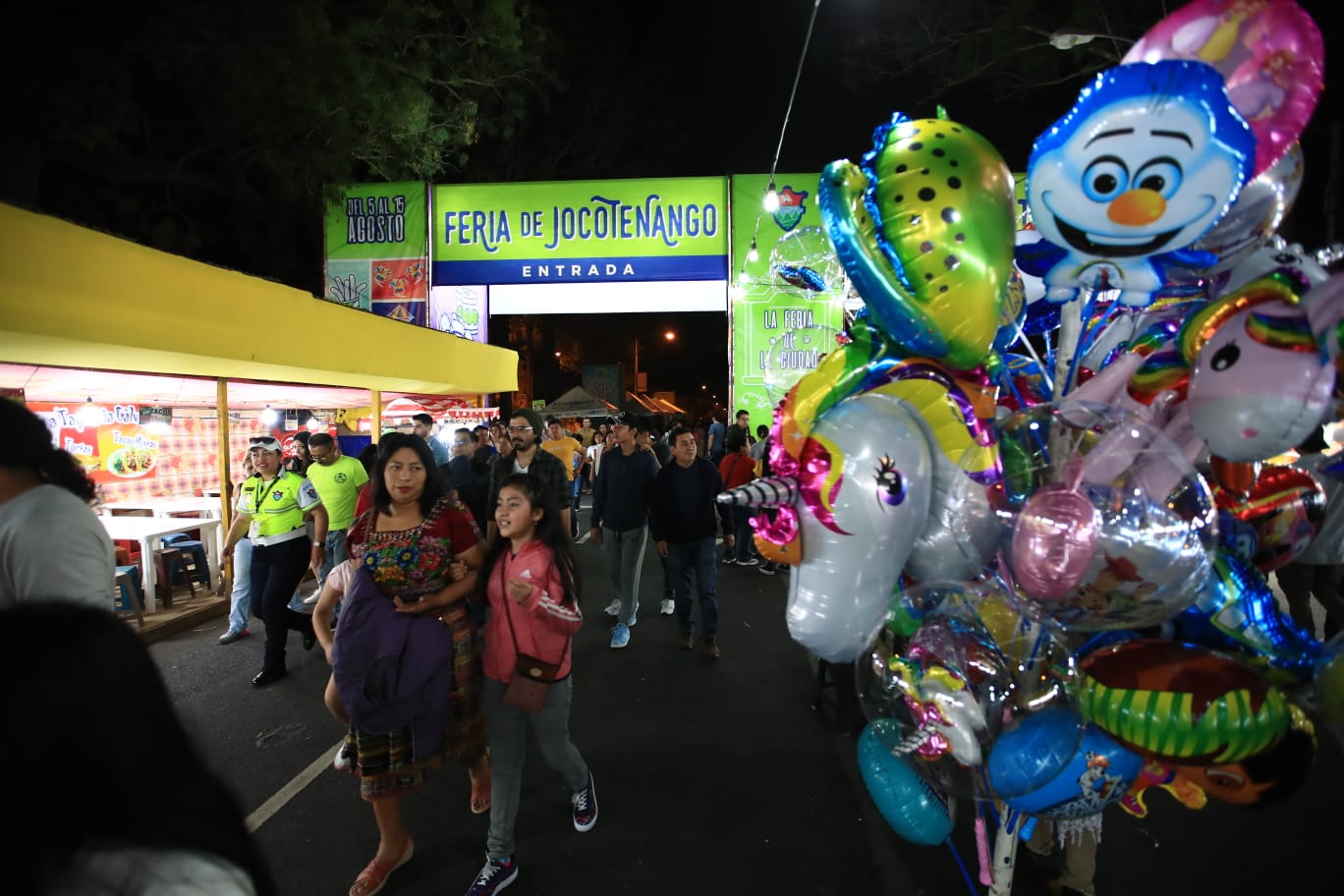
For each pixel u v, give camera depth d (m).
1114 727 1.88
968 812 3.42
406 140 13.62
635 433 6.07
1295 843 3.12
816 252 4.20
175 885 0.83
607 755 4.06
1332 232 5.34
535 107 22.28
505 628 2.89
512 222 13.74
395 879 2.99
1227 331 1.81
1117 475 1.86
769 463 2.41
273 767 3.99
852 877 2.97
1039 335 3.26
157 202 13.34
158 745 0.87
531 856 3.13
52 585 1.97
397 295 13.88
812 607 2.19
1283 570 4.57
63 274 4.31
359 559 2.96
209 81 10.39
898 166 2.21
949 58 13.02
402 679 2.76
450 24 14.34
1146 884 2.86
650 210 13.54
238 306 5.86
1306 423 1.69
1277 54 1.98
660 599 7.50
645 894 2.88
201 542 7.63
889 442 2.13
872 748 2.42
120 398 8.37
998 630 2.16
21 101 9.17
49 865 0.80
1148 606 1.84
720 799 3.58
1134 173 1.93
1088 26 11.27
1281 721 1.80
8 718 0.79
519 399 30.08
